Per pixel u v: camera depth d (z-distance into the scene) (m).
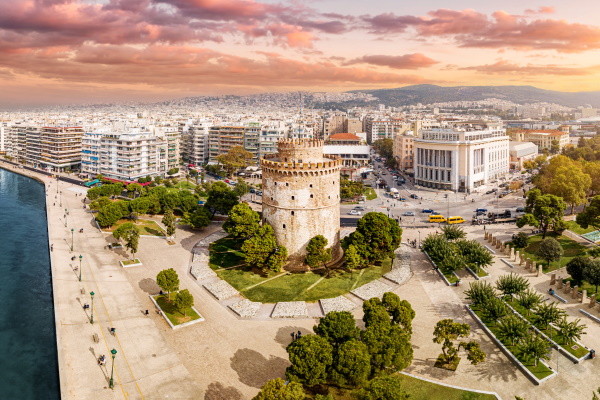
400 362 79.69
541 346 85.12
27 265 157.62
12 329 112.88
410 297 119.25
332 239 144.38
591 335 97.12
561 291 119.00
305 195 137.88
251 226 144.50
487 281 127.75
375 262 145.62
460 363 89.06
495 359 90.31
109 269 139.38
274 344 97.25
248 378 85.25
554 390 80.31
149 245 163.75
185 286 127.31
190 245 163.75
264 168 143.88
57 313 108.88
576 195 191.88
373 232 136.75
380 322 90.38
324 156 158.50
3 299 130.00
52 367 96.94
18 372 94.69
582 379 83.06
